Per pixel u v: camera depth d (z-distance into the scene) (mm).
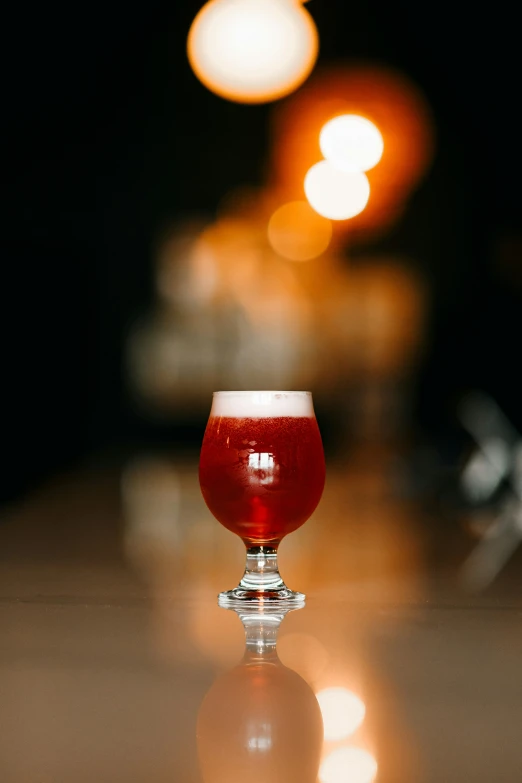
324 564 1218
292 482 854
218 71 3262
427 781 449
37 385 6207
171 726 532
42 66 5430
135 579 1067
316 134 6473
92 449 6480
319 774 456
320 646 736
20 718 550
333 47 6129
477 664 682
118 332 6578
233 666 672
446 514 1863
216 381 6652
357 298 6770
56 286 6414
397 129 6492
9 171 6414
